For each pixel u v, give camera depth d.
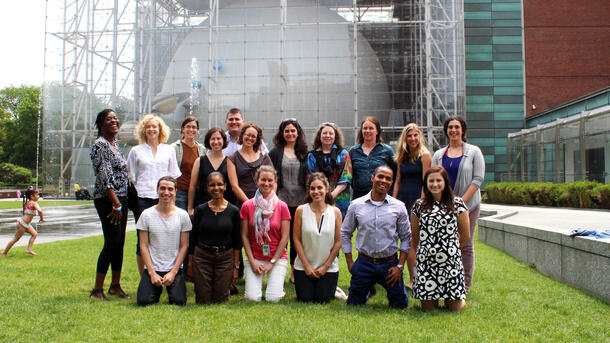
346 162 6.26
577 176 20.70
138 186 5.80
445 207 4.74
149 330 3.89
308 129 28.08
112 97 30.86
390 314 4.48
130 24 31.19
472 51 31.91
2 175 52.38
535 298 5.04
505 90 31.69
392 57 28.44
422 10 30.73
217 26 28.59
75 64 31.41
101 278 5.18
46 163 31.61
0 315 4.25
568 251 5.76
